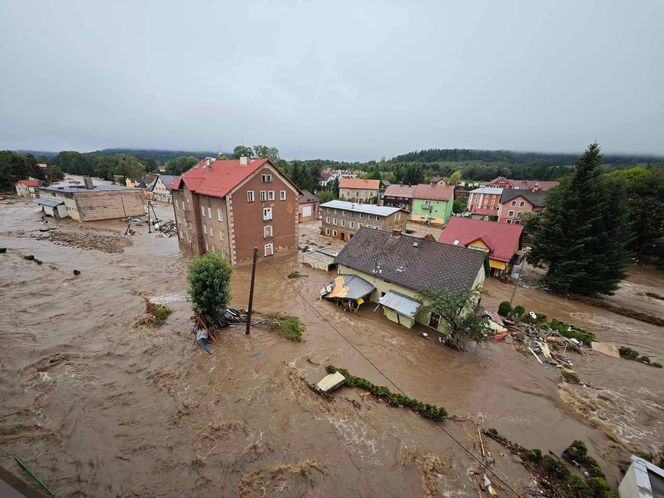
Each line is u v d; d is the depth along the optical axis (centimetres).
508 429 1577
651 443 1542
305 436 1456
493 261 3841
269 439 1432
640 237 4741
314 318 2598
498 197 7512
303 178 9262
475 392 1822
